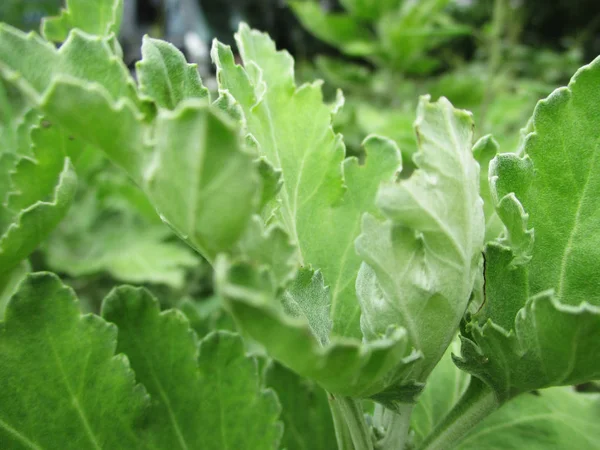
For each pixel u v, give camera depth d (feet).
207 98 0.24
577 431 0.34
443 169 0.22
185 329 0.29
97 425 0.27
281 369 0.38
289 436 0.37
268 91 0.32
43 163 0.33
